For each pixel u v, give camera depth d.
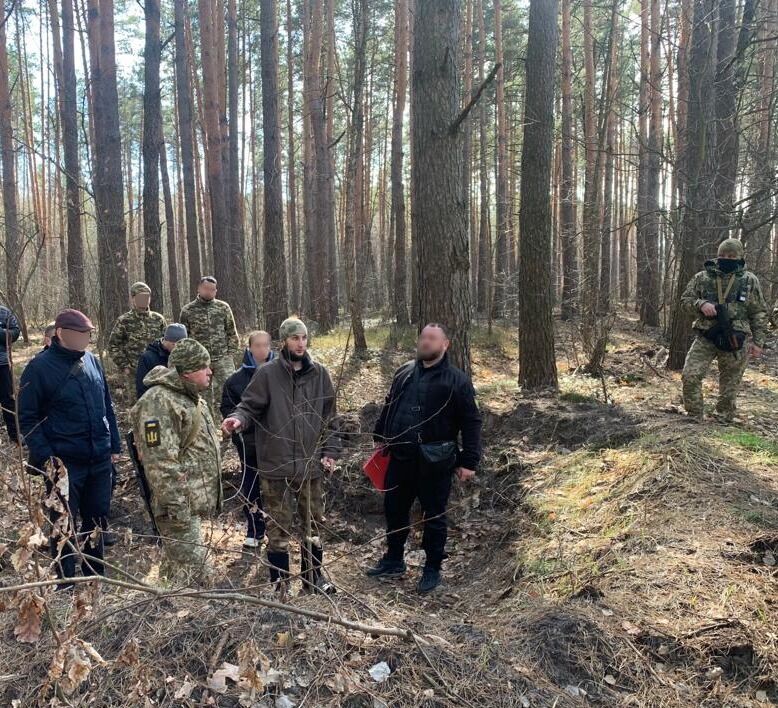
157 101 11.69
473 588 4.30
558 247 22.92
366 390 9.56
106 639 2.71
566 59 16.98
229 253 16.47
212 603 2.97
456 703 2.54
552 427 6.52
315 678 2.57
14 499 2.61
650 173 17.91
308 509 3.70
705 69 9.02
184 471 3.54
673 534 3.97
